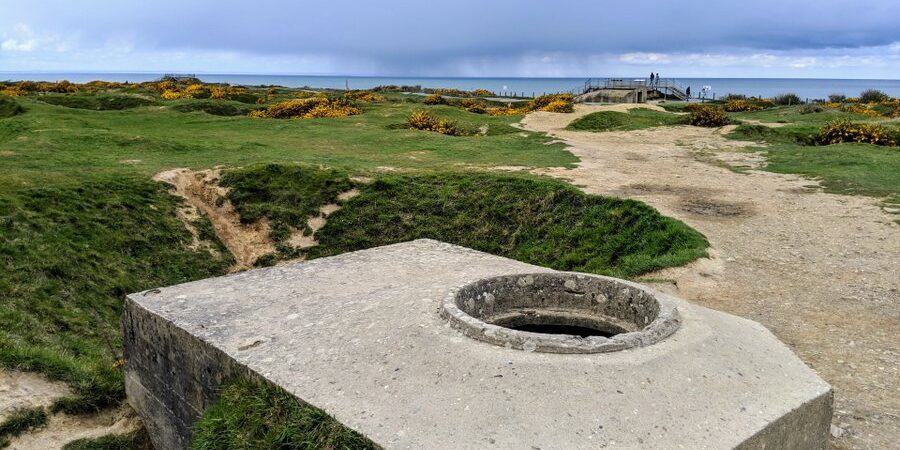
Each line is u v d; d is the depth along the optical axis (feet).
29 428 18.84
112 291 36.50
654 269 31.12
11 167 51.03
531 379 12.12
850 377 18.71
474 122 102.73
